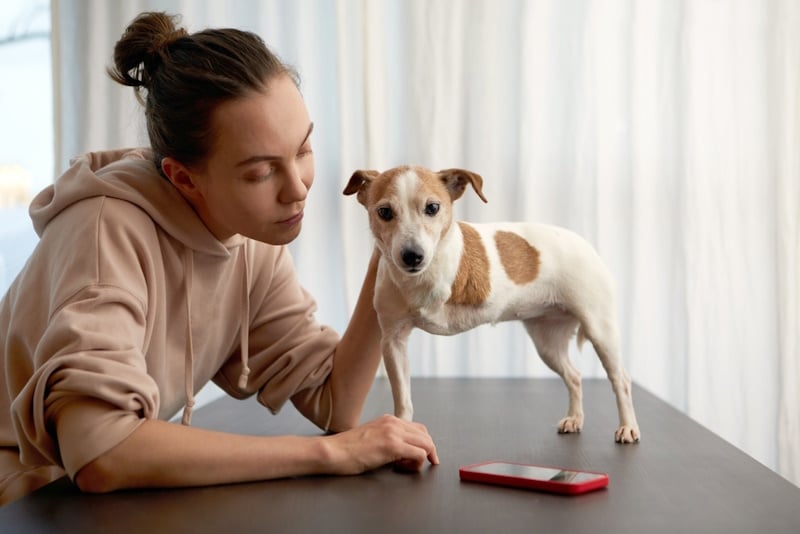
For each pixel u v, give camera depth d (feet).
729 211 7.27
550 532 2.29
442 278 3.79
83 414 2.82
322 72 7.89
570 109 7.42
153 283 3.42
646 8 7.32
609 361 4.01
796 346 7.07
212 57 3.26
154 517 2.50
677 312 7.32
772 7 7.12
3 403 3.58
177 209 3.64
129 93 8.04
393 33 7.73
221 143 3.22
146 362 3.58
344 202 7.61
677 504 2.59
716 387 7.30
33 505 2.68
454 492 2.76
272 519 2.46
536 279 4.13
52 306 3.09
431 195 3.83
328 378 4.23
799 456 7.07
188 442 2.87
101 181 3.45
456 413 4.55
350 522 2.41
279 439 3.02
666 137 7.34
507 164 7.57
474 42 7.50
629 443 3.67
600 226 7.43
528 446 3.60
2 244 8.93
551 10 7.44
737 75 7.22
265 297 4.36
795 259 7.06
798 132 7.06
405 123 7.68
